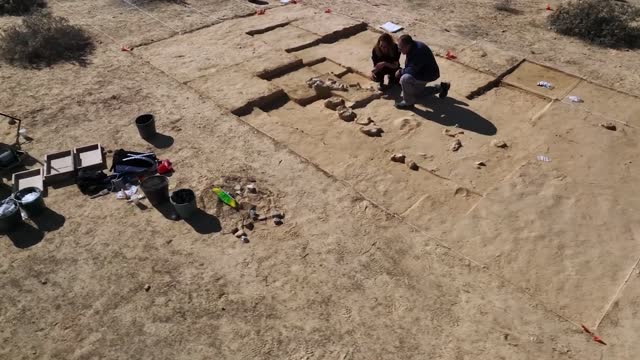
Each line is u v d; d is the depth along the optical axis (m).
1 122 7.25
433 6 11.45
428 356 4.40
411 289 4.96
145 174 6.34
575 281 5.07
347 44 9.93
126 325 4.64
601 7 9.98
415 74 7.59
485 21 10.70
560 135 7.25
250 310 4.77
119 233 5.55
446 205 6.04
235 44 9.57
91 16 10.63
